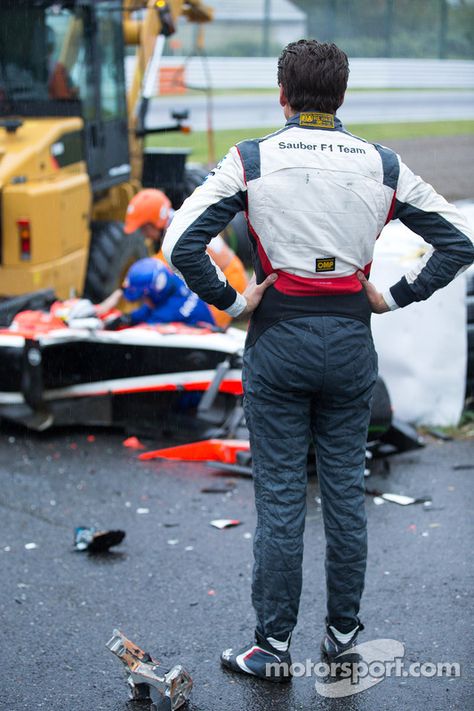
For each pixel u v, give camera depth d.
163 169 10.51
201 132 21.59
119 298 6.64
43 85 8.18
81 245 7.87
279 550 3.14
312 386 3.04
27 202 7.12
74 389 6.03
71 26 8.16
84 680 3.35
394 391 6.01
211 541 4.49
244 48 31.77
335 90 2.99
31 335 5.93
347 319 3.03
